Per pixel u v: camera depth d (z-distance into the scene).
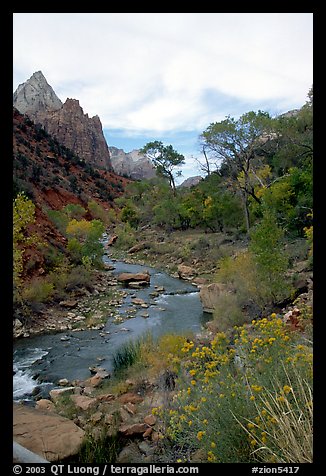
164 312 11.62
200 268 18.48
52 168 39.75
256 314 8.27
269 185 18.92
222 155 21.42
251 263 9.20
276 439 2.16
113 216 43.34
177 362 3.40
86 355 8.16
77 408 4.90
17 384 6.69
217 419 2.54
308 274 9.51
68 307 12.02
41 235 15.29
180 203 31.84
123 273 17.47
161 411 3.61
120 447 3.60
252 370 2.88
